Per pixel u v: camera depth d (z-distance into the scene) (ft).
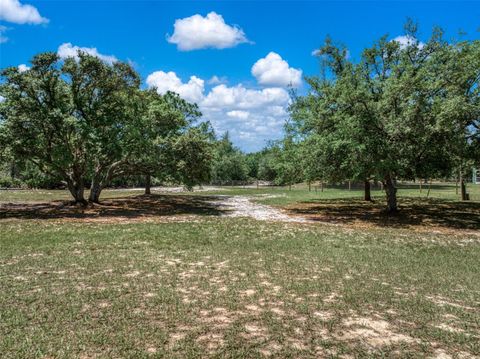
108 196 110.22
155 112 74.90
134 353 15.01
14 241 38.29
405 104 55.36
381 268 30.40
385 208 78.48
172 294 22.50
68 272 27.14
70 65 66.90
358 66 67.67
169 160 74.95
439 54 57.82
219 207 82.02
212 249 36.19
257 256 33.60
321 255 34.50
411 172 63.62
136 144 71.20
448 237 45.42
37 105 65.16
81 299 21.27
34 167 84.43
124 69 72.59
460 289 25.40
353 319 19.38
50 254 32.86
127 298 21.61
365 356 15.31
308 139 62.03
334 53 82.23
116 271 27.58
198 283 24.94
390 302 22.08
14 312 19.13
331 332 17.67
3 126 61.72
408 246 39.52
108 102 73.77
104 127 73.56
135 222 55.06
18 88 63.05
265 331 17.56
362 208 79.20
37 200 90.02
